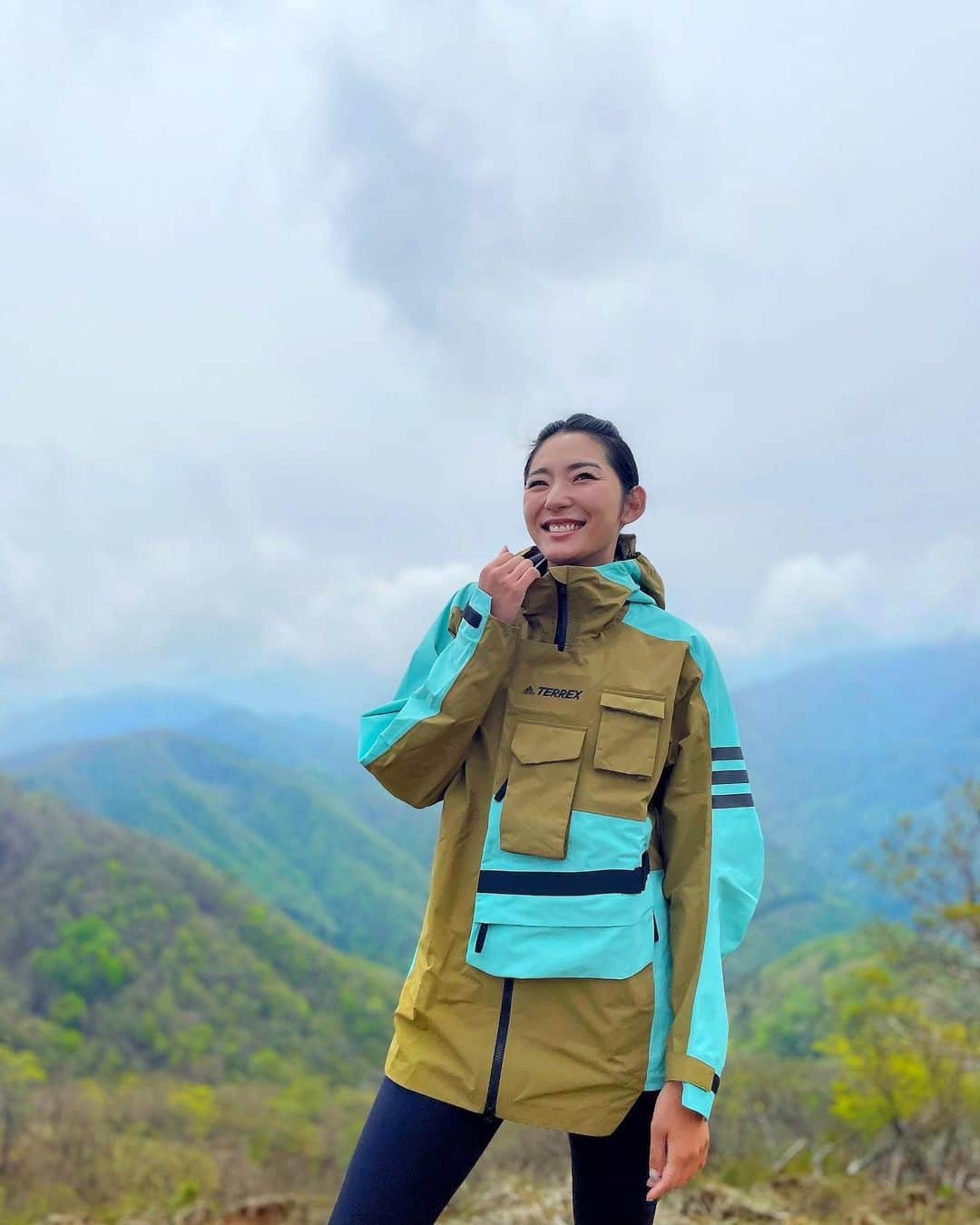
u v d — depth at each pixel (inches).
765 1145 425.1
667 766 66.1
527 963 60.2
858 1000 502.6
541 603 67.7
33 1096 722.8
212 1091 1306.6
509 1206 178.5
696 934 61.9
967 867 487.2
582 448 70.9
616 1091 59.7
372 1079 2260.1
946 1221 191.5
